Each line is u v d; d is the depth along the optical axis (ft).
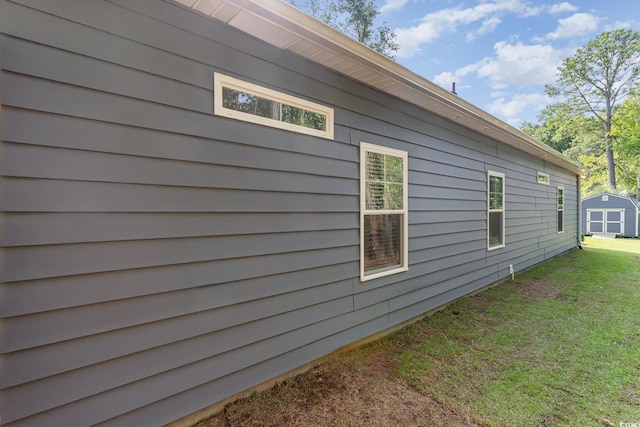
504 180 19.35
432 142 13.53
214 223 6.86
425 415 6.99
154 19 5.99
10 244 4.63
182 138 6.37
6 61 4.59
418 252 12.84
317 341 9.06
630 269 22.93
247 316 7.46
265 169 7.79
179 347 6.38
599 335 11.27
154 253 6.03
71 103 5.13
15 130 4.66
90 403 5.35
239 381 7.32
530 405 7.34
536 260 24.26
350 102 9.98
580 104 78.02
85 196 5.27
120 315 5.64
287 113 8.35
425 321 12.71
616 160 74.74
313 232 8.92
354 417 6.90
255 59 7.56
